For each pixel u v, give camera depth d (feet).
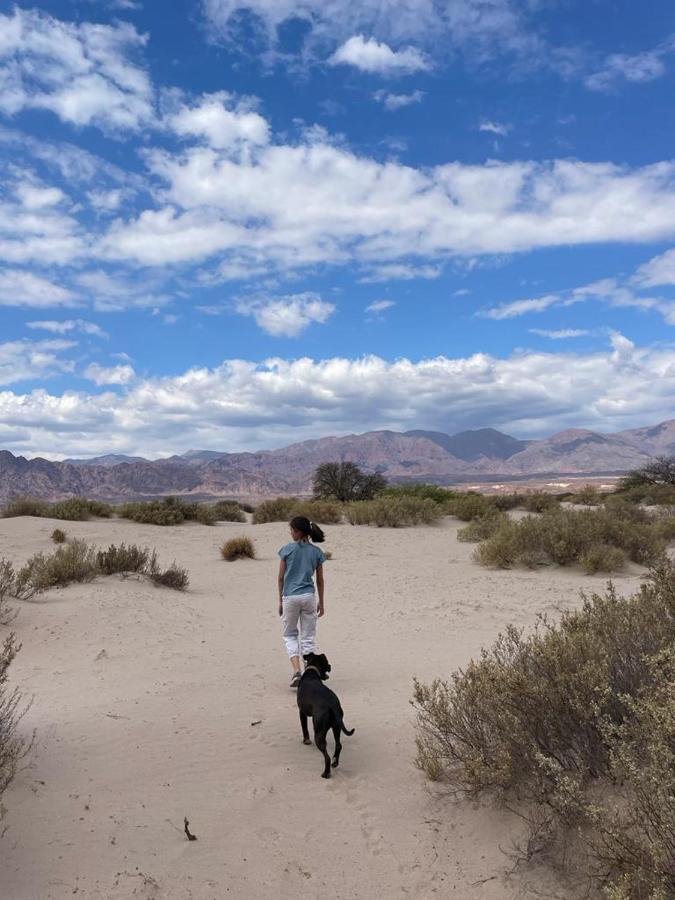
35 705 21.84
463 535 76.79
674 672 12.23
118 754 17.26
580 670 14.15
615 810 11.76
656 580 18.17
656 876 9.46
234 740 18.70
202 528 97.19
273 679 25.91
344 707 22.08
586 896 10.87
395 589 48.29
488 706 14.87
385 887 11.98
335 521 100.17
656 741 10.49
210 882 11.98
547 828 12.35
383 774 16.33
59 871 11.94
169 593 45.39
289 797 15.21
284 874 12.31
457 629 34.17
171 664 28.30
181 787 15.53
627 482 148.87
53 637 31.96
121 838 13.15
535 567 53.98
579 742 13.39
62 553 45.93
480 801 14.07
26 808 13.94
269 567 62.03
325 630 36.14
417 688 16.55
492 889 11.62
